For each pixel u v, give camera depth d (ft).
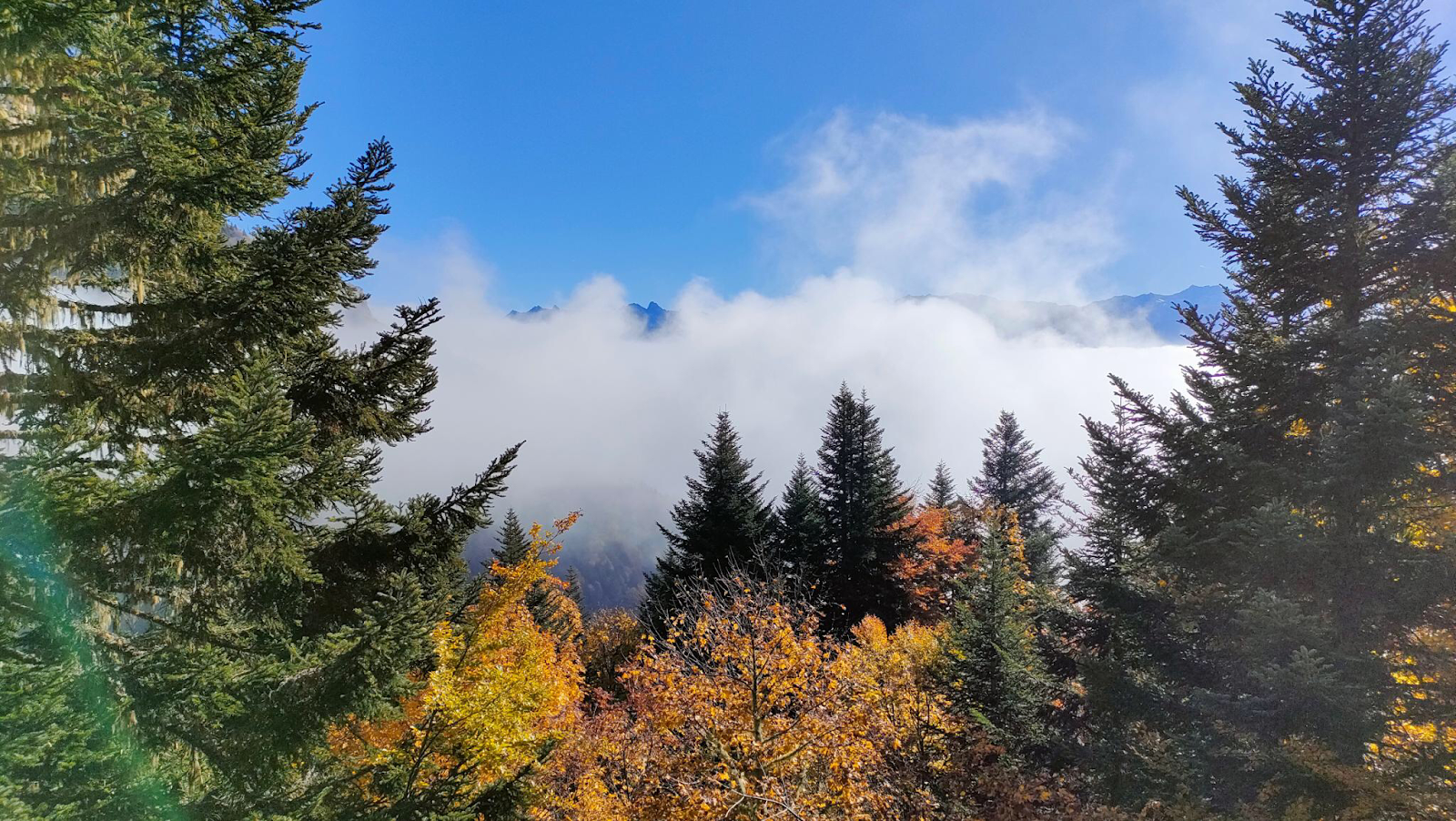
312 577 18.67
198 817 16.96
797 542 93.50
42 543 14.64
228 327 19.06
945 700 45.14
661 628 80.59
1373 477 29.35
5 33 13.70
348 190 24.06
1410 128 33.99
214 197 16.88
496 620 29.45
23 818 12.78
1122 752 38.32
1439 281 33.30
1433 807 25.31
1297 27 37.83
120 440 18.65
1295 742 29.30
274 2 19.76
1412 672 28.86
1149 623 41.32
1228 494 37.73
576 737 41.45
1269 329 39.86
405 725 28.60
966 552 96.94
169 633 18.94
